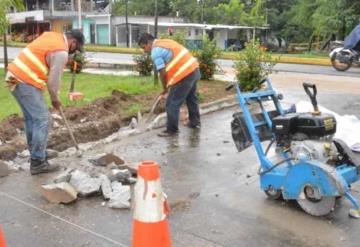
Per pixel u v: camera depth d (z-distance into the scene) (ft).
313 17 107.24
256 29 163.32
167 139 22.89
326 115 14.69
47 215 14.44
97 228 13.61
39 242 12.84
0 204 15.20
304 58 72.74
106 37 166.20
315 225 13.71
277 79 45.39
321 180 13.58
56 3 177.99
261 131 16.21
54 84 17.71
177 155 20.44
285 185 14.57
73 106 27.32
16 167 18.49
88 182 15.87
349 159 15.01
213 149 21.30
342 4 98.22
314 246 12.57
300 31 161.27
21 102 17.60
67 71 48.85
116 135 22.99
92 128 23.29
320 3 105.09
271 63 34.19
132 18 165.58
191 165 19.11
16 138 21.59
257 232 13.34
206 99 30.58
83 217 14.30
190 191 16.35
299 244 12.67
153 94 31.35
